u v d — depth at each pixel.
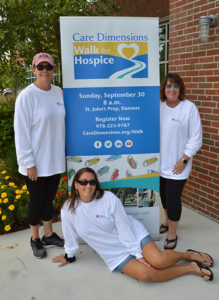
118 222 2.33
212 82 3.20
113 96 2.63
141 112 2.68
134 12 7.48
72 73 2.57
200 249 2.77
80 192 2.34
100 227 2.36
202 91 3.36
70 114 2.63
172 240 2.79
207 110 3.32
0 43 4.53
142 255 2.31
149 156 2.77
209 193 3.43
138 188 2.82
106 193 2.40
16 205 3.31
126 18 2.51
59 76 4.91
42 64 2.33
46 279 2.38
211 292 2.19
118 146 2.73
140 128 2.71
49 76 2.40
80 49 2.53
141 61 2.60
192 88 3.52
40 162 2.49
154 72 2.63
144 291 2.22
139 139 2.73
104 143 2.71
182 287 2.25
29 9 4.30
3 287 2.29
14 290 2.26
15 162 4.68
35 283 2.33
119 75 2.61
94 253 2.74
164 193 2.99
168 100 2.64
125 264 2.31
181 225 3.28
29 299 2.16
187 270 2.35
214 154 3.29
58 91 2.58
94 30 2.51
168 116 2.65
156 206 2.88
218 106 3.16
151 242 2.37
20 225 3.32
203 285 2.27
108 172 2.77
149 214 2.89
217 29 3.04
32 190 2.54
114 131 2.70
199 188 3.59
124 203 2.86
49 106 2.43
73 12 4.09
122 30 2.53
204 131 3.40
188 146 2.61
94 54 2.55
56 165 2.58
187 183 3.81
